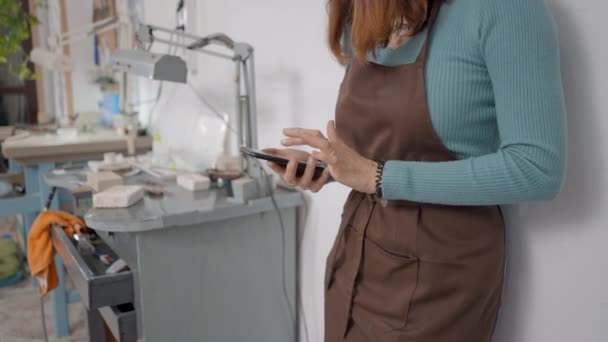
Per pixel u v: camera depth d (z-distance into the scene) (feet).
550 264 2.95
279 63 5.25
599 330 2.76
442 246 2.56
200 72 7.03
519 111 2.09
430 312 2.62
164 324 4.16
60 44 7.82
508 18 2.14
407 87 2.49
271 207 4.60
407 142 2.55
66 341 6.64
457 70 2.33
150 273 4.00
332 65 4.48
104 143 7.57
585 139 2.70
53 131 8.68
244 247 4.58
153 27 4.94
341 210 4.58
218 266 4.43
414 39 2.55
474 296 2.61
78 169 5.96
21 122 12.21
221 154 5.89
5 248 8.39
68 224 4.74
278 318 4.99
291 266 4.97
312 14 4.66
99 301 3.81
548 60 2.09
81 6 10.97
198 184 4.92
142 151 7.88
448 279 2.58
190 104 7.37
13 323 7.04
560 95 2.10
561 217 2.85
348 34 2.95
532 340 3.11
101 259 4.42
